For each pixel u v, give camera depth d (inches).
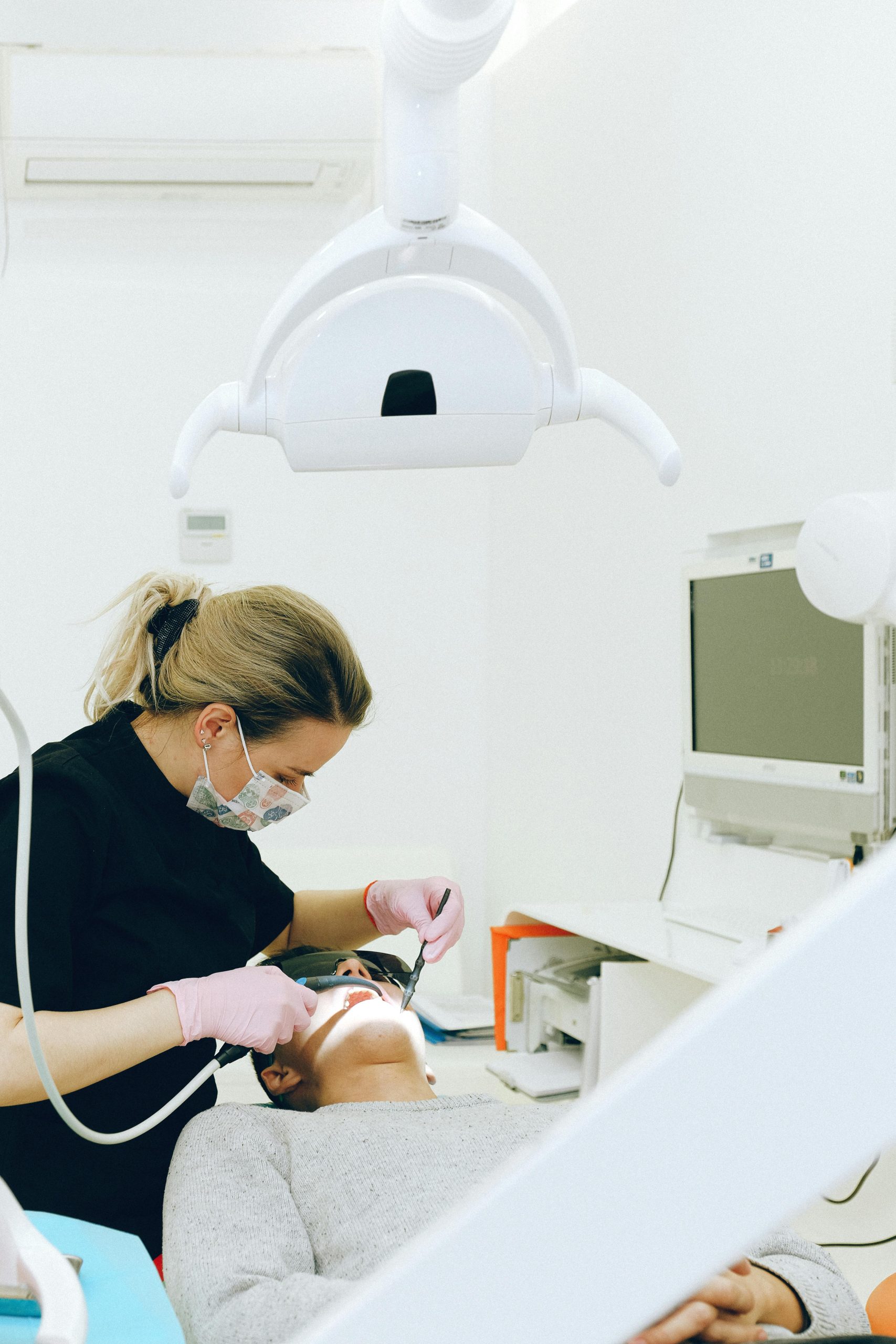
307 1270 42.1
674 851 97.2
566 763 117.1
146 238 106.0
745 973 11.2
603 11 110.3
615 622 107.4
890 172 74.0
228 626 52.8
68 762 50.1
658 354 102.3
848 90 77.9
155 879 51.4
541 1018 92.1
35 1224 30.0
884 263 74.7
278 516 129.3
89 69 72.4
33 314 121.4
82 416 123.0
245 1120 48.5
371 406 35.4
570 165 117.5
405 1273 11.2
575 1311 10.9
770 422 86.4
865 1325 37.6
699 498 95.2
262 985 48.0
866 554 38.3
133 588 56.7
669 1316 29.2
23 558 121.5
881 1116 10.5
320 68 75.6
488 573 136.1
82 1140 49.1
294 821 130.6
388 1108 51.5
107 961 49.8
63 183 90.4
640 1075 10.8
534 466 124.3
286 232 103.5
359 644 132.4
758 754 79.9
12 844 46.5
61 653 122.6
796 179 83.4
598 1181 10.9
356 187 91.7
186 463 35.7
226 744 52.1
